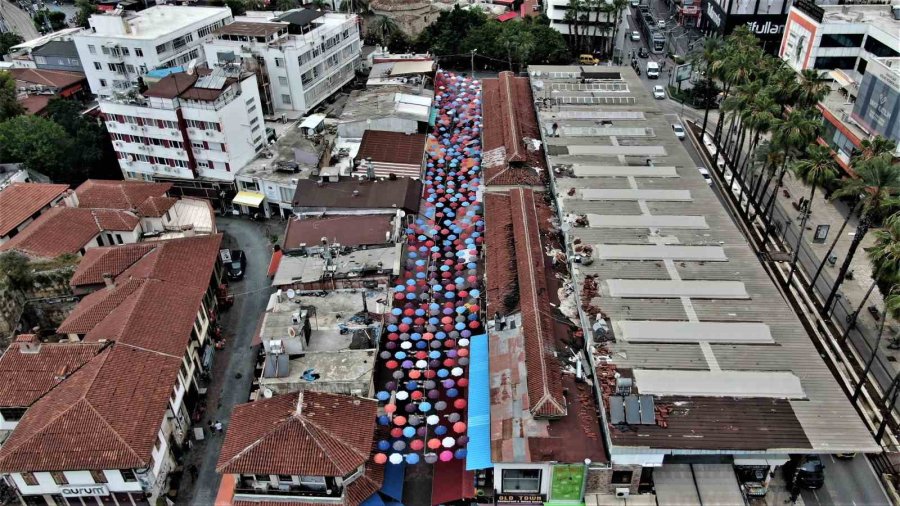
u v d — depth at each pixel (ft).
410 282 282.97
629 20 655.35
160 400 203.41
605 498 185.47
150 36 431.43
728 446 176.04
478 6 590.55
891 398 234.17
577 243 259.60
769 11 508.12
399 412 229.86
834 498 196.85
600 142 338.13
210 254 276.21
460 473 202.28
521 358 214.28
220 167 352.28
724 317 221.46
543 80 414.21
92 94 482.28
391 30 543.80
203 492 208.03
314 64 437.99
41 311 266.98
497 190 321.11
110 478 189.37
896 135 303.27
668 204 285.64
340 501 185.26
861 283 293.64
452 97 467.11
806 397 191.11
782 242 322.34
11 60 521.24
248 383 248.93
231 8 567.18
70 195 307.37
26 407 204.33
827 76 400.88
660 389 193.36
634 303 228.02
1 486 201.67
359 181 335.06
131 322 223.92
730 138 396.98
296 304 242.99
